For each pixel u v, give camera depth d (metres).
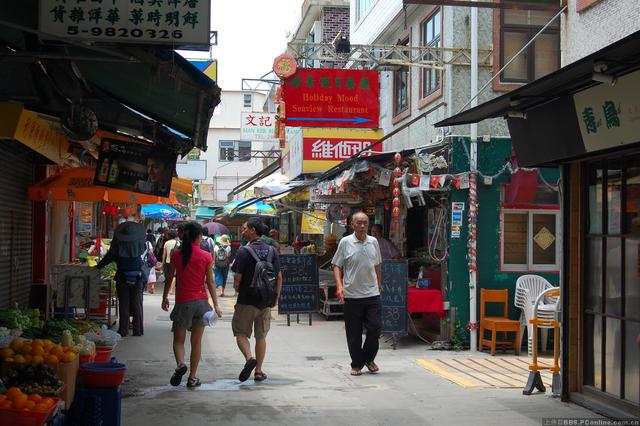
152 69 6.40
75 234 14.86
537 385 7.55
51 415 4.73
